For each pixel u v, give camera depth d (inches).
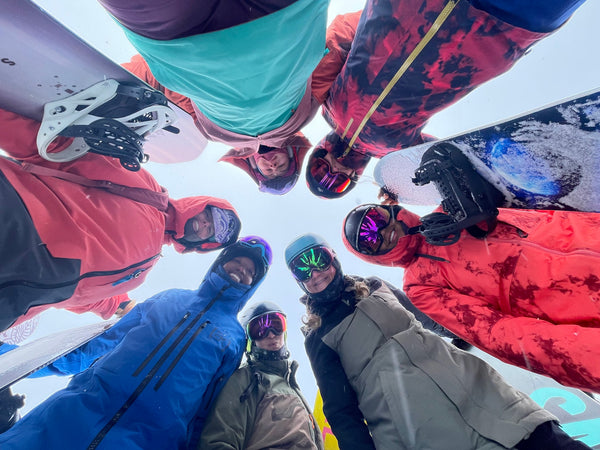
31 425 54.1
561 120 46.7
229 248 108.7
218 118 67.6
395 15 51.3
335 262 81.0
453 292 58.4
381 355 62.1
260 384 84.4
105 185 68.1
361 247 72.7
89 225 60.2
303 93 72.4
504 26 45.6
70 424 54.0
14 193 47.9
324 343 72.6
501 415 49.2
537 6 41.5
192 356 72.7
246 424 74.3
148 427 59.4
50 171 58.0
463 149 58.3
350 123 75.7
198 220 98.7
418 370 57.6
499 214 57.9
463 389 53.5
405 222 70.0
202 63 42.7
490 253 54.4
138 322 83.2
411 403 53.8
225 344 81.4
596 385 38.8
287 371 96.1
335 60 75.2
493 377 55.7
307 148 106.6
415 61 54.1
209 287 94.8
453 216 56.2
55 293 55.2
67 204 57.7
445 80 55.9
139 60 78.5
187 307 85.7
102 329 87.0
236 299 97.0
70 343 74.1
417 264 66.4
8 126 53.0
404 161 73.4
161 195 83.4
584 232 47.9
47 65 47.2
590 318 42.9
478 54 50.6
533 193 55.4
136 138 63.2
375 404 58.3
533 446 46.2
